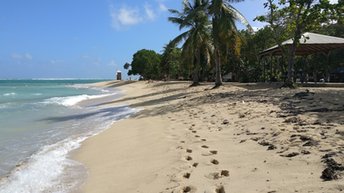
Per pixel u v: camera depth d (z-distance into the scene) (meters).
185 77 75.38
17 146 10.00
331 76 41.41
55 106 24.62
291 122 8.61
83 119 16.41
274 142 6.71
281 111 10.76
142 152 8.09
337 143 5.86
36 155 8.77
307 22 20.61
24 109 22.12
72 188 6.14
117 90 60.47
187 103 18.38
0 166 7.80
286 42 24.34
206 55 35.28
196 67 37.19
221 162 6.01
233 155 6.34
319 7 19.64
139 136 10.34
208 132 9.10
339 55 41.62
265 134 7.67
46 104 26.39
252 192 4.30
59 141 10.73
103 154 8.59
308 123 8.16
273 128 8.08
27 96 39.97
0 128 13.64
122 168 6.96
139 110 18.64
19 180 6.70
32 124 14.86
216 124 10.27
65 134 12.07
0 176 7.01
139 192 5.29
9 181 6.64
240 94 18.86
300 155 5.46
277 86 26.45
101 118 16.50
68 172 7.17
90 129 13.09
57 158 8.45
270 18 22.33
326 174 4.29
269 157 5.73
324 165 4.76
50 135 11.89
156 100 24.48
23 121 15.93
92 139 10.87
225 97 18.20
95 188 5.98
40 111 20.80
